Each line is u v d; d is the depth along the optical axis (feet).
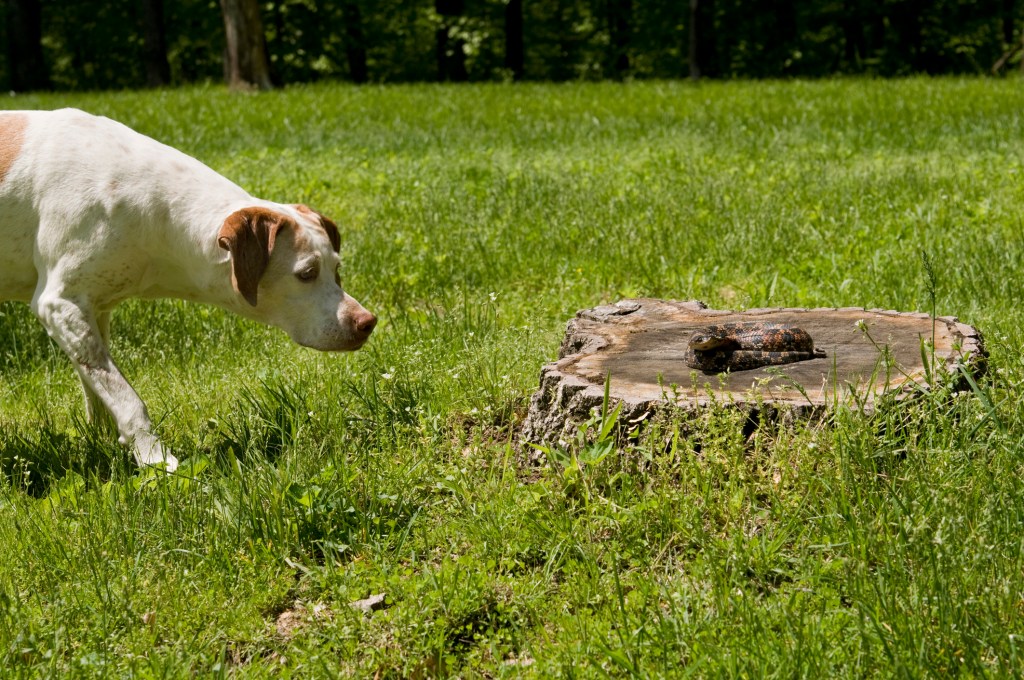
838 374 14.07
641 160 43.32
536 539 12.55
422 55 150.30
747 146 46.50
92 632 11.16
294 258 15.48
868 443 12.50
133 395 15.76
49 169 15.52
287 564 12.48
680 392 13.73
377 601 11.76
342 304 15.78
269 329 21.77
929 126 51.21
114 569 12.37
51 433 16.76
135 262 15.98
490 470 14.02
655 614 10.96
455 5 126.72
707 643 10.18
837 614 10.48
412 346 19.08
